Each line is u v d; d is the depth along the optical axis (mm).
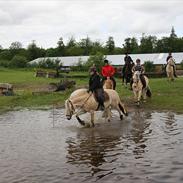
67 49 129250
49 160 11781
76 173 10352
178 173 9898
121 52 130500
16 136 15578
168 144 13117
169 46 131750
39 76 49500
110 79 20703
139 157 11633
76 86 32594
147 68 66125
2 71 64125
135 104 23062
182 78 33531
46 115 21094
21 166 11195
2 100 27109
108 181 9602
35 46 125000
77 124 17969
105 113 18625
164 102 22906
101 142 13977
